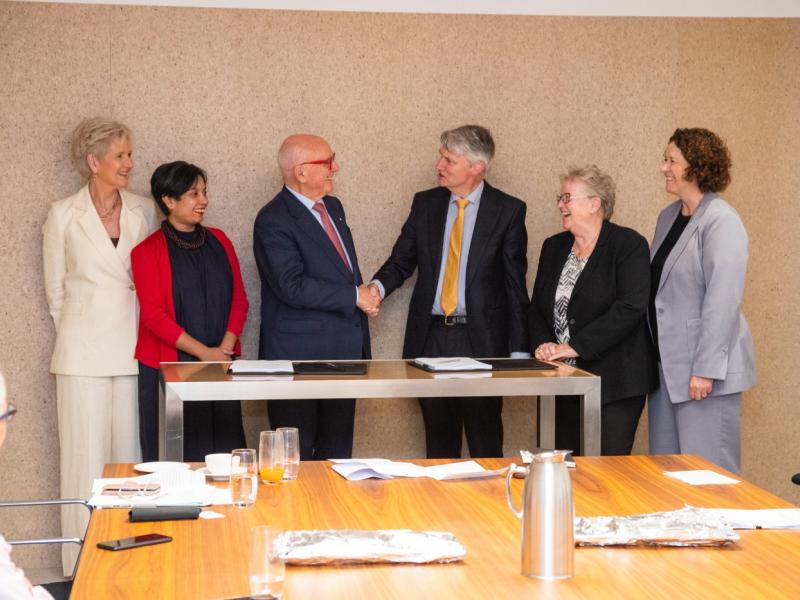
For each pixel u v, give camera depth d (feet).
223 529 7.49
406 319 16.07
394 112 15.65
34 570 15.05
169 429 11.14
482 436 15.03
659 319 13.33
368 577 6.38
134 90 15.03
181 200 13.99
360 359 14.15
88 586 6.17
